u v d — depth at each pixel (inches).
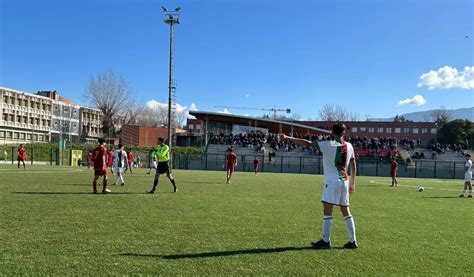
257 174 1731.1
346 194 309.6
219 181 1074.1
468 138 3535.9
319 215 466.9
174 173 1544.0
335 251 295.9
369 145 2667.3
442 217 491.5
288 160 2308.1
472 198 798.5
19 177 968.9
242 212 472.7
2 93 3494.1
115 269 237.3
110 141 3334.2
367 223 423.8
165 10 1930.4
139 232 339.6
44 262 247.4
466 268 262.1
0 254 262.4
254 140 2667.3
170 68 1940.2
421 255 291.6
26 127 3747.5
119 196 606.9
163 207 495.8
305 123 3996.1
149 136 3223.4
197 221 400.8
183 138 3110.2
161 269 239.9
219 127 2987.2
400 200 699.4
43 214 416.2
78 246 287.0
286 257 274.4
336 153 307.0
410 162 2234.3
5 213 416.8
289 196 693.9
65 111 4259.4
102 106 3678.6
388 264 265.6
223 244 305.6
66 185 769.6
